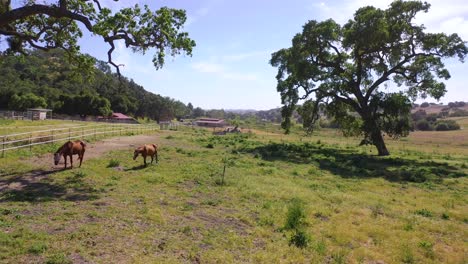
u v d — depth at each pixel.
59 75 128.38
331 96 37.28
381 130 36.03
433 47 32.72
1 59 20.58
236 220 11.05
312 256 8.52
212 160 24.09
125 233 8.78
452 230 11.93
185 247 8.30
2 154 18.16
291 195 15.14
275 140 51.81
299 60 35.84
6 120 51.25
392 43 34.03
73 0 17.22
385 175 23.45
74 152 16.66
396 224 12.04
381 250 9.50
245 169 21.45
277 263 7.90
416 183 21.09
